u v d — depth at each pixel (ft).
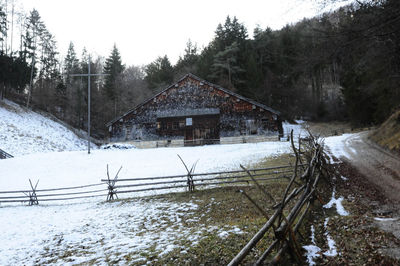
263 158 54.85
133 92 194.39
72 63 212.02
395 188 26.94
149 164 59.06
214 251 14.90
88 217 29.17
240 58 154.71
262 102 156.25
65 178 52.54
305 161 43.47
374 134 75.97
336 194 26.25
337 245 15.05
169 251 15.87
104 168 58.03
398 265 12.30
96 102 170.71
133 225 24.29
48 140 108.17
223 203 27.96
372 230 16.57
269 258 13.25
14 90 154.71
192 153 69.51
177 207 28.73
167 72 201.67
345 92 130.82
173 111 98.53
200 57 190.80
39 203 41.42
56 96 161.48
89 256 17.06
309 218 19.45
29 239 23.26
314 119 183.52
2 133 93.15
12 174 56.70
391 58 21.70
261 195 28.94
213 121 94.99
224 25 167.02
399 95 60.08
